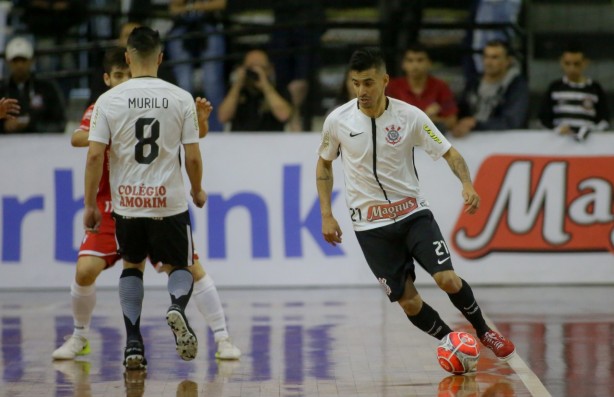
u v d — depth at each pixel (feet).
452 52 84.53
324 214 47.19
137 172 46.14
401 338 55.52
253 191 78.18
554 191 78.23
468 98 81.30
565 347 52.70
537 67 86.94
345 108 46.39
